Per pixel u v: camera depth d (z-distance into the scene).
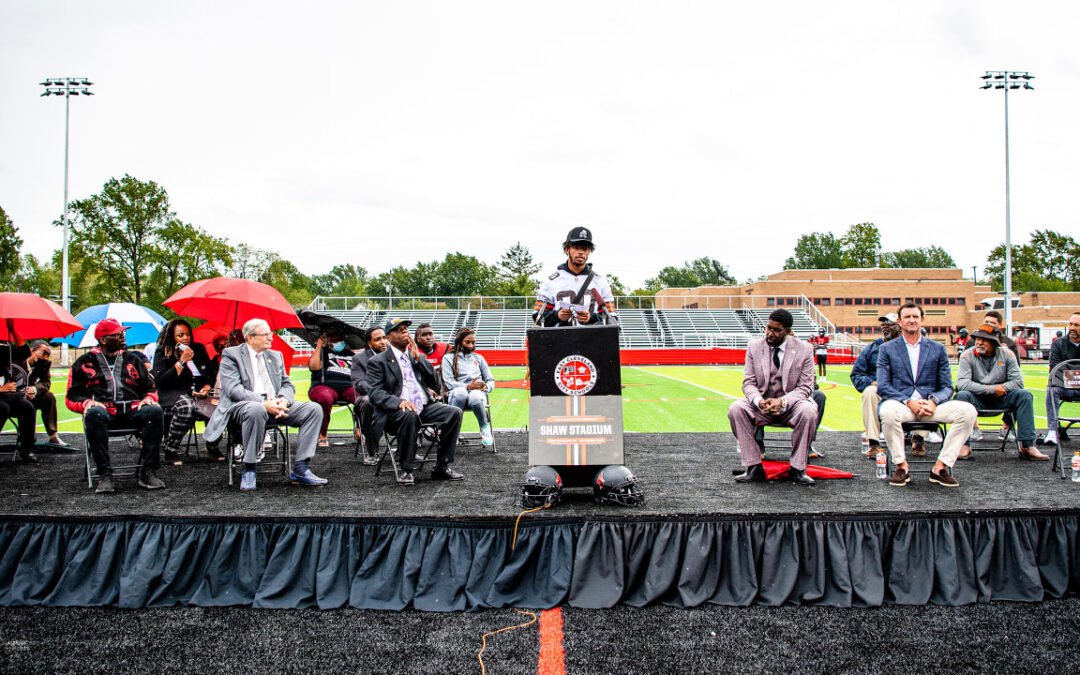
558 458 5.10
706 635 3.99
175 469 6.84
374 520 4.59
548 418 5.16
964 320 59.25
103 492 5.56
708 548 4.50
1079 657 3.71
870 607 4.39
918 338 5.98
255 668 3.61
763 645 3.85
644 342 41.16
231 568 4.60
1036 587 4.55
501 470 6.71
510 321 41.81
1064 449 7.68
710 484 5.73
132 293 51.19
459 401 8.10
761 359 5.94
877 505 4.82
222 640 3.95
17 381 7.44
